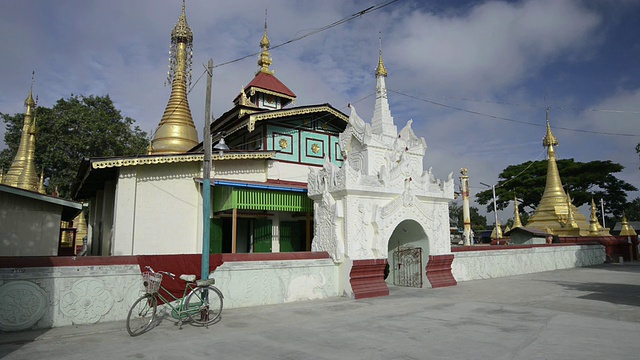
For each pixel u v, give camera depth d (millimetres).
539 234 27234
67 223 32688
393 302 12461
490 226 86688
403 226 16562
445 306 11664
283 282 12516
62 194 36688
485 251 19859
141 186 16609
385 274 17562
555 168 34625
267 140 20547
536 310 10891
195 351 7238
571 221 31219
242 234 19984
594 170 53188
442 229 16469
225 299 11398
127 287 10016
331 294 13531
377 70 16938
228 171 18656
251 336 8297
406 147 16359
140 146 40250
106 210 19797
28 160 31297
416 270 16125
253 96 27844
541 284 16797
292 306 11805
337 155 22906
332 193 14195
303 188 17891
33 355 7074
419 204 15438
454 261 18250
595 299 12664
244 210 18531
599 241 29703
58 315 9148
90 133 37156
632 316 9922
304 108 20922
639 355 6605
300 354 6969
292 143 21359
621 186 54781
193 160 17141
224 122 24016
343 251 13609
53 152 35219
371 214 14141
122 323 9516
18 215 13594
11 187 13031
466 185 29219
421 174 16922
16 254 13430
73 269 9414
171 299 10430
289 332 8617
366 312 10852
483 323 9297
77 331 8766
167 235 16797
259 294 12000
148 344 7754
